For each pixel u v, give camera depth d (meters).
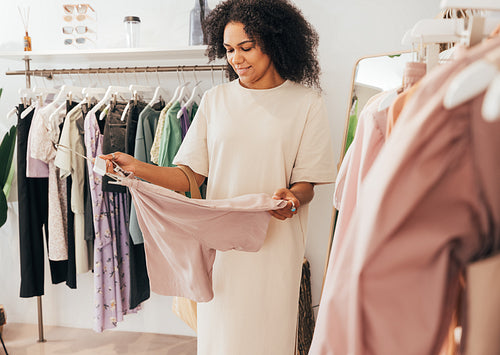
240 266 1.63
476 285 0.59
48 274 2.89
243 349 1.64
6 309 2.96
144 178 1.63
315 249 2.59
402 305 0.61
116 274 2.35
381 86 2.09
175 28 2.62
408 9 2.38
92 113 2.23
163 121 2.16
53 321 2.93
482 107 0.56
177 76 2.65
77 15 2.57
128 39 2.45
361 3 2.41
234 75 1.84
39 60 2.64
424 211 0.59
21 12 2.76
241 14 1.55
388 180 0.59
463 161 0.57
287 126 1.62
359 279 0.62
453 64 0.60
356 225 0.68
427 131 0.58
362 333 0.63
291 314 1.66
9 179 2.64
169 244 1.59
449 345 0.81
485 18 0.79
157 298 2.80
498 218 0.56
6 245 2.90
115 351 2.61
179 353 2.59
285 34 1.59
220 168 1.65
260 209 1.48
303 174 1.63
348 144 2.14
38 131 2.23
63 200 2.39
